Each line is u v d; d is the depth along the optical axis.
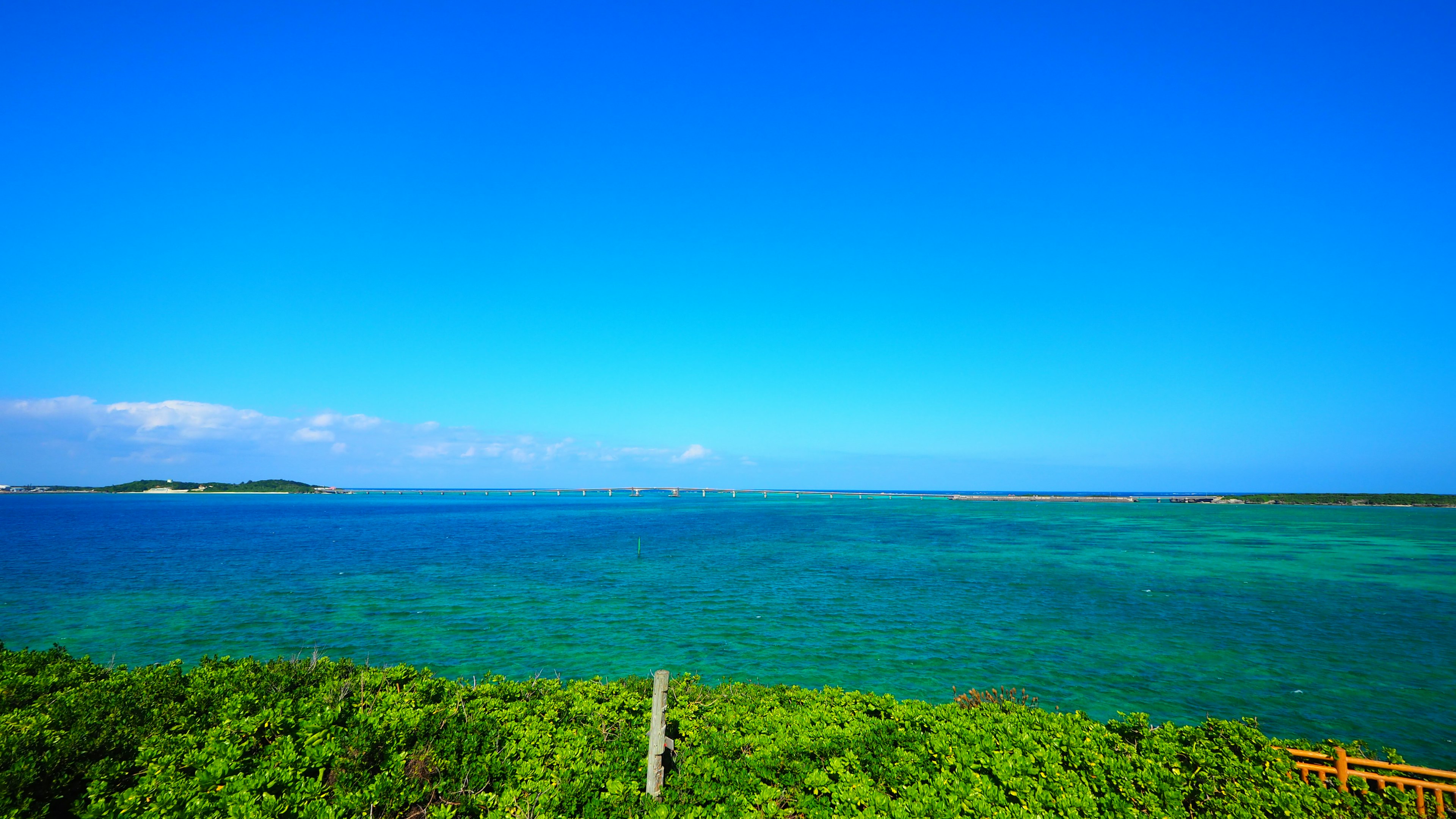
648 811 8.73
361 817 7.96
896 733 11.26
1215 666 25.66
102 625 31.75
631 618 34.00
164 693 11.54
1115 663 26.03
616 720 11.92
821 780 9.58
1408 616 35.09
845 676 24.42
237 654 26.98
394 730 10.21
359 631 30.89
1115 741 10.88
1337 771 9.83
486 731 10.73
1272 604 38.56
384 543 76.75
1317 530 102.94
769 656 27.02
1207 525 114.81
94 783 8.19
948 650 27.91
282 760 8.83
